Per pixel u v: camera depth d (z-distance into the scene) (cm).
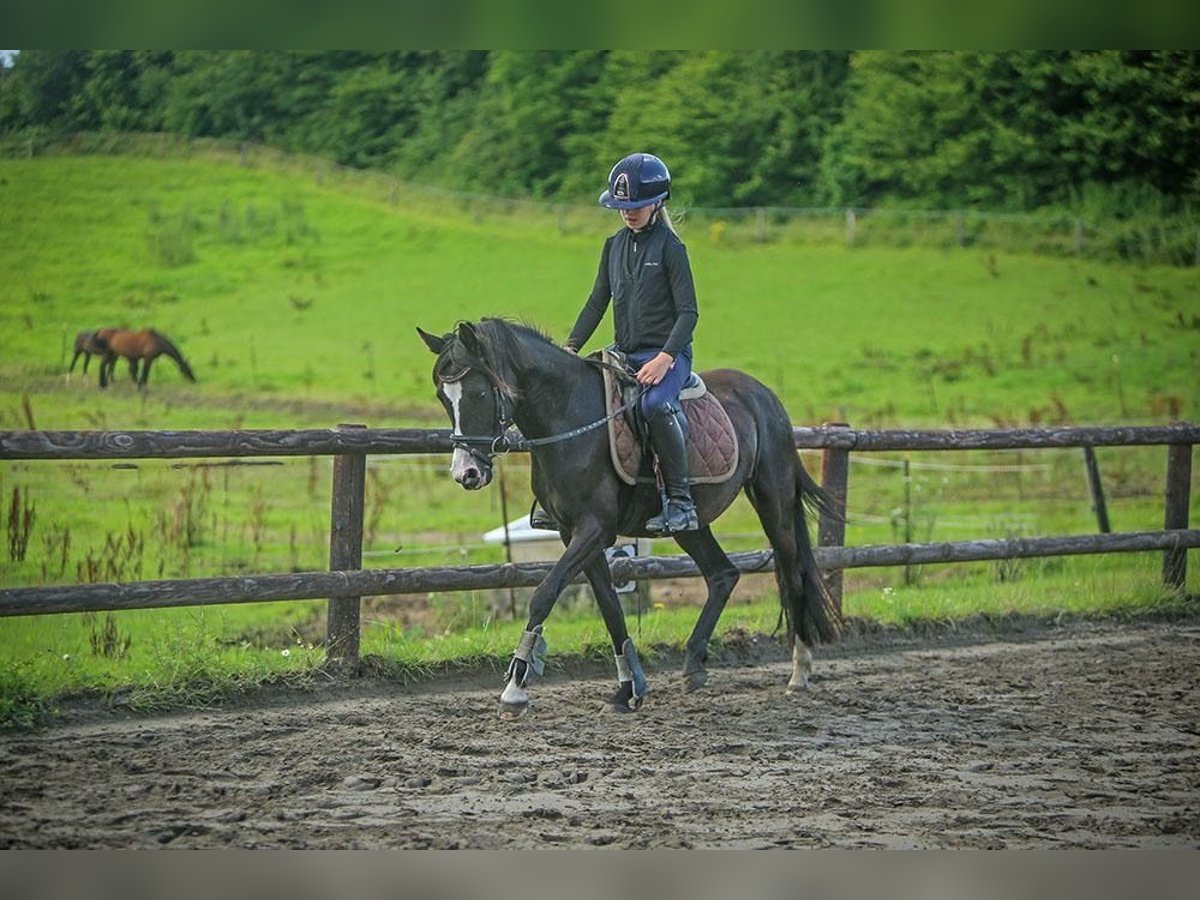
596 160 4838
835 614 976
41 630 1059
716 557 872
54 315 3484
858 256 4003
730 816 627
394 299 3672
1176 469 1216
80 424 2439
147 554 1439
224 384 2861
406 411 2655
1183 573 1217
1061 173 4434
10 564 1261
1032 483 2070
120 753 705
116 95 5466
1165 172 4400
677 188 4638
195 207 4578
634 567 942
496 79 5075
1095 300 3578
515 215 4588
